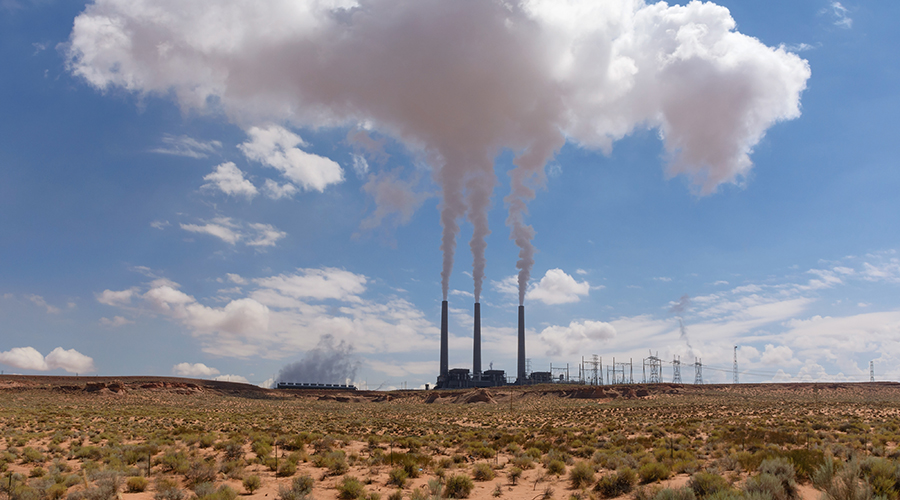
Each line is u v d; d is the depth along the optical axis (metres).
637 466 29.53
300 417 87.56
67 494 22.58
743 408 90.12
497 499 23.50
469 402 175.50
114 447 39.38
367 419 84.56
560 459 33.72
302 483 25.17
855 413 74.44
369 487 26.05
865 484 17.16
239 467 29.86
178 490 22.77
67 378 164.12
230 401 151.00
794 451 24.94
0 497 21.64
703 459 32.12
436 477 28.95
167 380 180.12
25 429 55.03
